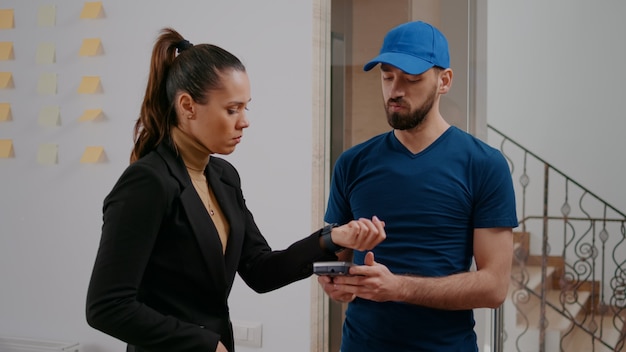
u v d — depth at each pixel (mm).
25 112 2791
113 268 1200
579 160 5434
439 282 1549
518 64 5539
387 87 1613
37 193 2793
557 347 4793
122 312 1189
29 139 2791
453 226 1620
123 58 2658
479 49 2326
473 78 2340
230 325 1396
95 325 1212
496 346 2410
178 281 1303
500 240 1613
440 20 2359
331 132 2523
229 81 1292
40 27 2756
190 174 1363
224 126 1305
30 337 2812
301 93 2449
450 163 1633
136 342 1217
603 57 5324
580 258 5191
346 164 1758
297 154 2461
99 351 2729
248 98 1338
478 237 1632
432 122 1667
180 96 1301
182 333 1237
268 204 2504
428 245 1620
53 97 2754
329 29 2500
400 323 1613
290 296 2469
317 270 1435
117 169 2684
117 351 2707
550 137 5500
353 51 2477
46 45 2746
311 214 2445
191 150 1353
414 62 1568
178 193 1283
